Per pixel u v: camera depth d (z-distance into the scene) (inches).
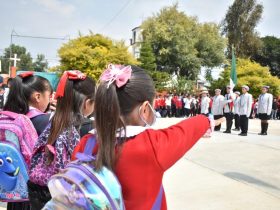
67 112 80.5
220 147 346.6
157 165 49.1
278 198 187.0
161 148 49.2
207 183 215.6
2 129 92.4
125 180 49.4
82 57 702.5
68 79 82.4
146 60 1154.7
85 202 45.9
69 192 46.4
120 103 51.9
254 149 336.5
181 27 1270.9
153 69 1181.1
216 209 169.8
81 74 84.7
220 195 191.5
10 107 102.0
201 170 249.4
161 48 1298.0
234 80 505.4
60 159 77.4
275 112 924.0
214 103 505.0
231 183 215.6
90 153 53.5
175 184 213.5
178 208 171.0
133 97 52.0
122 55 738.8
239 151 326.3
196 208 171.2
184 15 1331.2
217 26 1439.5
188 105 919.7
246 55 1568.7
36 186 80.3
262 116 471.5
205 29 1389.0
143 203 49.7
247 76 1114.1
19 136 93.0
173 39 1284.4
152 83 54.2
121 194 48.2
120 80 50.9
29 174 82.1
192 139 52.1
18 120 94.2
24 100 102.3
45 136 81.0
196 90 1125.1
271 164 271.3
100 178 47.1
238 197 188.2
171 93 1077.8
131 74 52.4
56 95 82.2
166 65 1327.5
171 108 932.6
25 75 105.3
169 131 51.5
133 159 49.1
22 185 94.0
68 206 46.6
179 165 264.4
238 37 1544.0
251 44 1547.7
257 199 185.0
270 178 229.0
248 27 1540.4
